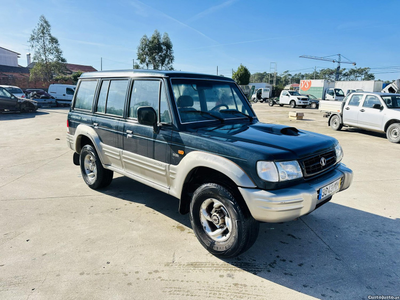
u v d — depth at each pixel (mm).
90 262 2848
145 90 3639
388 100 10094
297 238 3375
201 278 2637
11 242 3203
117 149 4027
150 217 3869
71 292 2426
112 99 4172
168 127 3271
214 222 2928
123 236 3361
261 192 2498
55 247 3109
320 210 4152
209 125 3420
